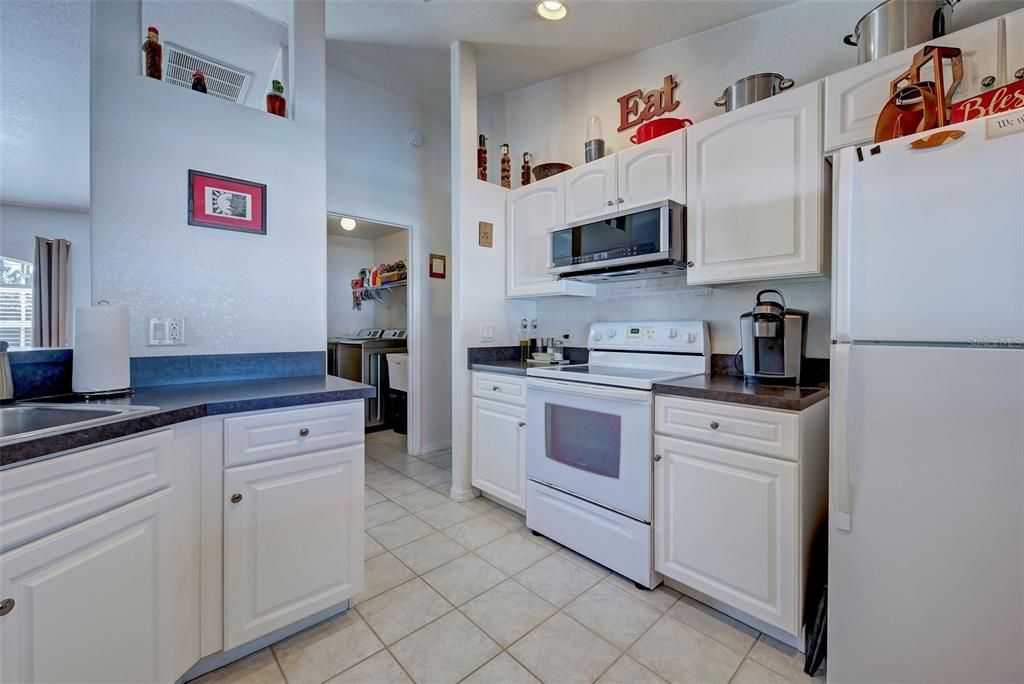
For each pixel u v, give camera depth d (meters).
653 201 2.10
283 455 1.42
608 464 1.89
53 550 0.89
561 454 2.11
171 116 1.63
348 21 2.38
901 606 1.12
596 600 1.72
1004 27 1.31
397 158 3.34
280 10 2.07
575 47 2.55
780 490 1.43
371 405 4.50
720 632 1.54
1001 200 0.98
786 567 1.42
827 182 1.63
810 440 1.44
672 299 2.38
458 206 2.68
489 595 1.75
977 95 1.28
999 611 1.00
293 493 1.45
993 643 1.01
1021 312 0.96
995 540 1.00
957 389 1.03
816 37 1.96
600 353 2.55
